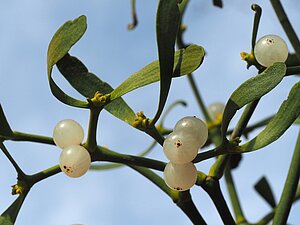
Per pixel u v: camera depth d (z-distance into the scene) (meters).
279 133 0.26
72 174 0.27
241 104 0.26
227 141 0.26
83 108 0.26
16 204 0.27
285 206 0.29
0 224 0.26
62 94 0.26
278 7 0.34
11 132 0.27
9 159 0.27
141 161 0.27
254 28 0.28
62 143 0.27
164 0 0.24
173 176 0.26
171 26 0.25
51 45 0.26
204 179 0.28
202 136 0.26
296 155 0.29
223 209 0.28
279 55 0.28
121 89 0.26
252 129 0.39
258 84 0.26
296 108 0.26
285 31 0.34
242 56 0.28
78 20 0.26
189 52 0.26
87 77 0.28
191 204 0.29
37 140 0.28
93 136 0.27
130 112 0.27
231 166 0.40
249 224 0.35
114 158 0.27
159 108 0.26
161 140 0.27
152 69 0.26
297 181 0.29
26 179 0.27
